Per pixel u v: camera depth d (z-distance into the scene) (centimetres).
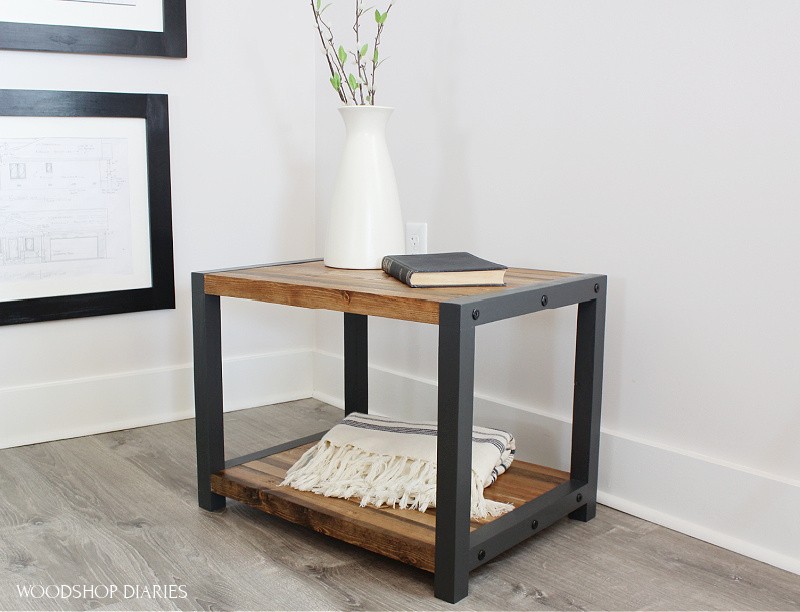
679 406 160
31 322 204
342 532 143
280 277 155
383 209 168
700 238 154
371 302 135
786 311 143
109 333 217
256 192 238
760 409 148
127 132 212
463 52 195
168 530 156
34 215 202
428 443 158
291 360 249
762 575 141
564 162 176
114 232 213
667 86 157
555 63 176
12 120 196
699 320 156
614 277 169
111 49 206
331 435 167
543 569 142
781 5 139
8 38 193
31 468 189
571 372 179
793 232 141
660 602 131
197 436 166
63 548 148
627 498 169
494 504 147
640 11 160
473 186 197
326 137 242
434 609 128
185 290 228
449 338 124
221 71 227
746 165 146
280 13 236
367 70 221
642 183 162
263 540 153
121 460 195
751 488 149
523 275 158
